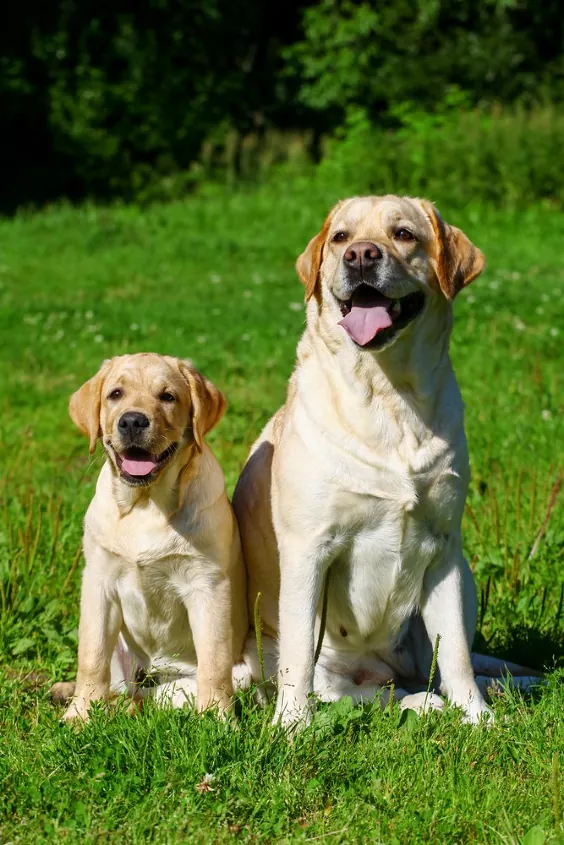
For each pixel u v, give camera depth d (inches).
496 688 207.3
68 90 1184.8
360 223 200.4
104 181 1171.9
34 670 220.1
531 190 907.4
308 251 213.2
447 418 198.5
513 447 347.3
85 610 201.9
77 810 154.4
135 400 201.2
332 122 1282.0
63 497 309.9
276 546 214.2
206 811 155.7
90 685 197.3
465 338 501.0
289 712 189.5
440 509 197.6
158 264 756.0
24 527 277.7
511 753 174.6
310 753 169.5
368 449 193.6
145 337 533.6
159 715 177.9
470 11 1307.8
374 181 990.4
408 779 164.1
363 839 149.6
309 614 197.5
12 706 195.3
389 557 199.0
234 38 1299.2
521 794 160.7
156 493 201.0
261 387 445.1
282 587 200.1
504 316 538.6
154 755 166.9
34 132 1210.0
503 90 1201.4
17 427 405.1
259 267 743.1
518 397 408.2
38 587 247.6
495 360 464.4
